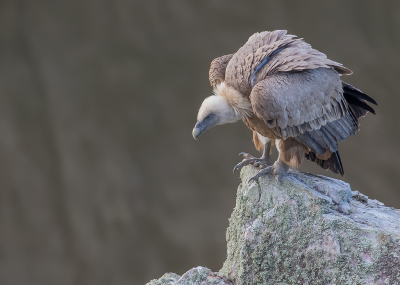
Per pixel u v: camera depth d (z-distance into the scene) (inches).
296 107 185.5
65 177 641.6
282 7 642.2
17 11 629.3
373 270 166.4
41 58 635.5
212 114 206.5
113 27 635.5
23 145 636.7
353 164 636.7
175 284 198.5
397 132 634.2
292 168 207.3
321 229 175.6
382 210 199.3
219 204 640.4
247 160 217.0
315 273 175.0
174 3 638.5
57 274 641.6
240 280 186.4
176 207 642.2
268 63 194.1
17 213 637.9
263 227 185.2
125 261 642.2
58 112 636.7
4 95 629.9
